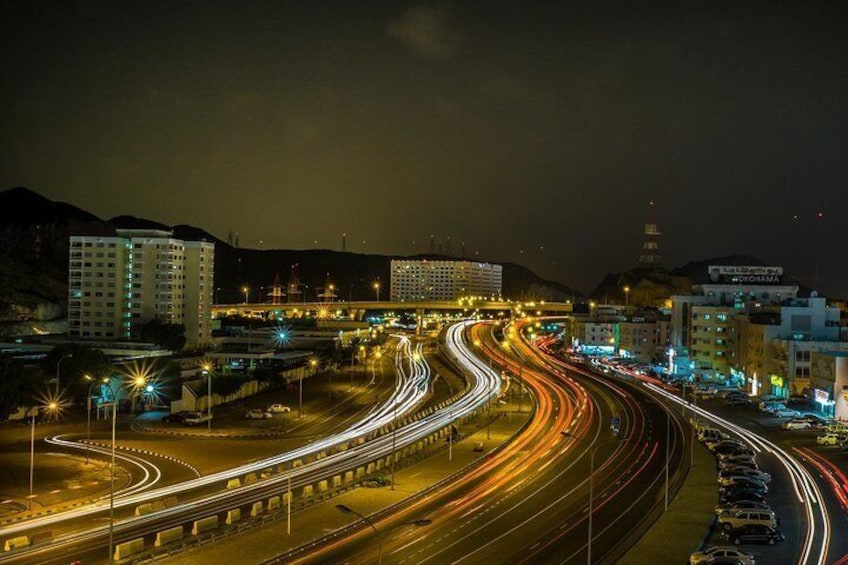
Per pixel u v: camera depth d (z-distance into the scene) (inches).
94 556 2817.4
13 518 3324.3
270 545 2999.5
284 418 6048.2
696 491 3892.7
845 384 5846.5
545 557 2878.9
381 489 3895.2
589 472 4315.9
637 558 2881.4
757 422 5846.5
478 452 4840.1
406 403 6919.3
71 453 4660.4
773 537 3085.6
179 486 3929.6
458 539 3093.0
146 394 6284.5
